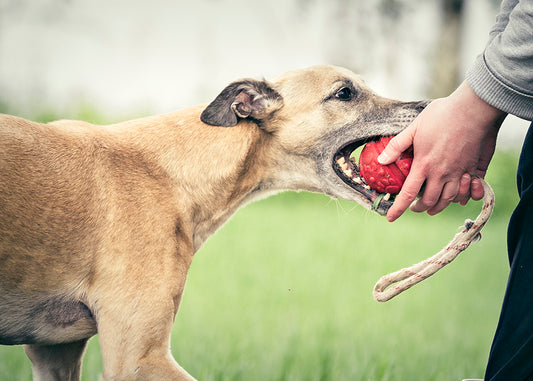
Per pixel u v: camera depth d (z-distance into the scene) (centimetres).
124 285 360
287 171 448
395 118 443
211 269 952
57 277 358
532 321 288
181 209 397
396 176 365
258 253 1074
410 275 334
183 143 410
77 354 405
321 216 1566
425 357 573
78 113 1739
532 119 299
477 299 888
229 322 676
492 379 297
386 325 698
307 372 511
